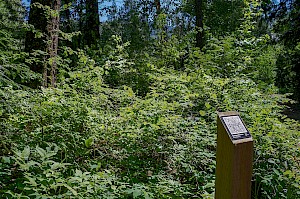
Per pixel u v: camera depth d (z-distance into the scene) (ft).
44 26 16.55
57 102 11.88
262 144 10.08
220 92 13.97
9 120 9.98
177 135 10.88
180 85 13.88
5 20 30.04
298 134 11.17
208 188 8.80
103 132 11.03
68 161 9.43
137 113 11.63
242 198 6.29
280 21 34.96
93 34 31.37
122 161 9.94
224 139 6.37
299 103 29.78
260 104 13.80
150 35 35.47
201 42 34.94
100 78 15.55
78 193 6.86
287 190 8.82
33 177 7.00
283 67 34.81
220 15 45.83
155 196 8.01
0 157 7.89
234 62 20.65
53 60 16.46
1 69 9.90
